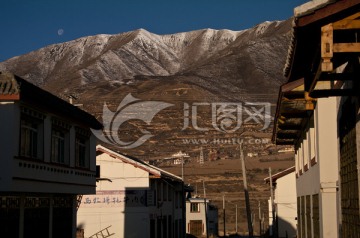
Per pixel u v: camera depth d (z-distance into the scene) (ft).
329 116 53.78
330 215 53.57
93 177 92.02
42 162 68.49
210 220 232.94
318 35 33.50
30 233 69.87
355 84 37.06
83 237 126.21
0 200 61.77
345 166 46.70
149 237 126.11
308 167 69.00
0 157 60.03
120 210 127.03
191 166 302.45
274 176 156.76
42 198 74.59
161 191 139.64
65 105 75.92
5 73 61.72
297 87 54.65
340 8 31.04
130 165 127.95
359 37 34.19
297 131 81.15
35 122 67.41
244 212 287.48
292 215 155.02
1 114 60.59
